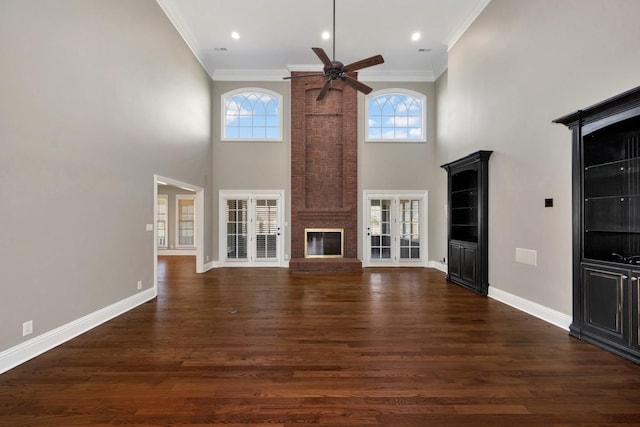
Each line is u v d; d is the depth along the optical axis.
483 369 2.50
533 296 3.91
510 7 4.30
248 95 7.80
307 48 6.56
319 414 1.94
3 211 2.46
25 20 2.64
